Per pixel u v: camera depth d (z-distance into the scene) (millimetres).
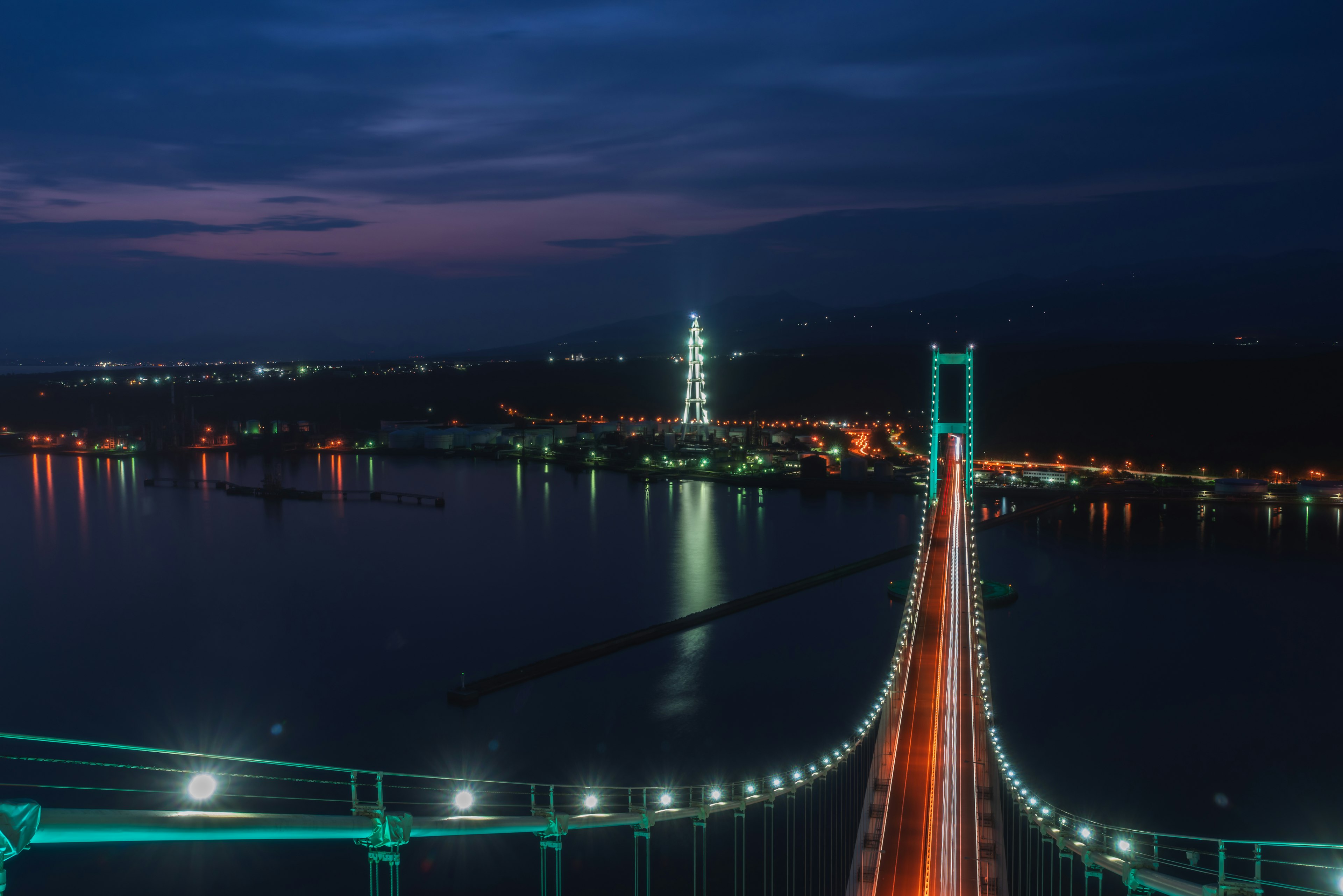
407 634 115562
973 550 132875
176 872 63969
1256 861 25297
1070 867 60375
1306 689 94188
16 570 155000
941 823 52656
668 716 86625
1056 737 81875
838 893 56531
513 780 74250
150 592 139000
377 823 17312
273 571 154125
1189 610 125875
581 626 119125
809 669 100062
